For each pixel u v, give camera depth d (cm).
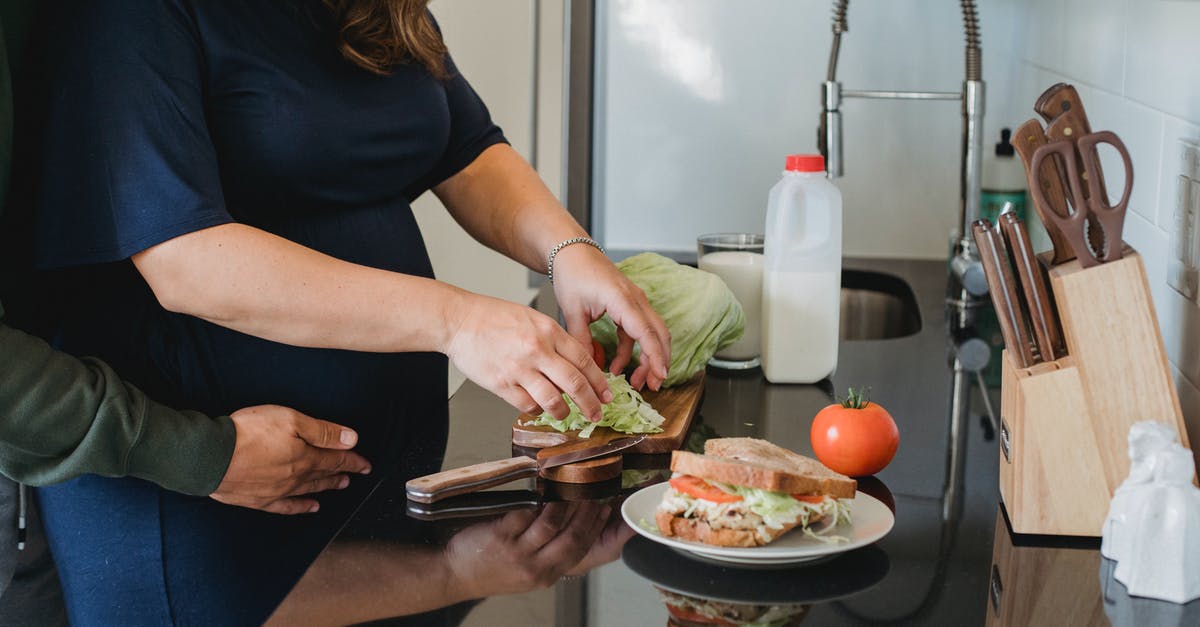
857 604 81
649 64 234
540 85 251
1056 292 88
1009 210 88
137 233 106
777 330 140
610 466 108
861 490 104
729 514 87
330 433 122
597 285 127
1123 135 126
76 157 106
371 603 82
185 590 123
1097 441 89
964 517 97
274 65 116
